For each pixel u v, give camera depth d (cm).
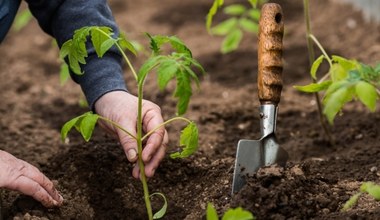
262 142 118
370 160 140
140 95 111
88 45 128
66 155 142
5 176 115
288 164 125
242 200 113
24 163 118
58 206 122
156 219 126
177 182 134
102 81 126
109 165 136
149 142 117
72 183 133
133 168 128
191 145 114
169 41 113
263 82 117
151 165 119
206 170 135
